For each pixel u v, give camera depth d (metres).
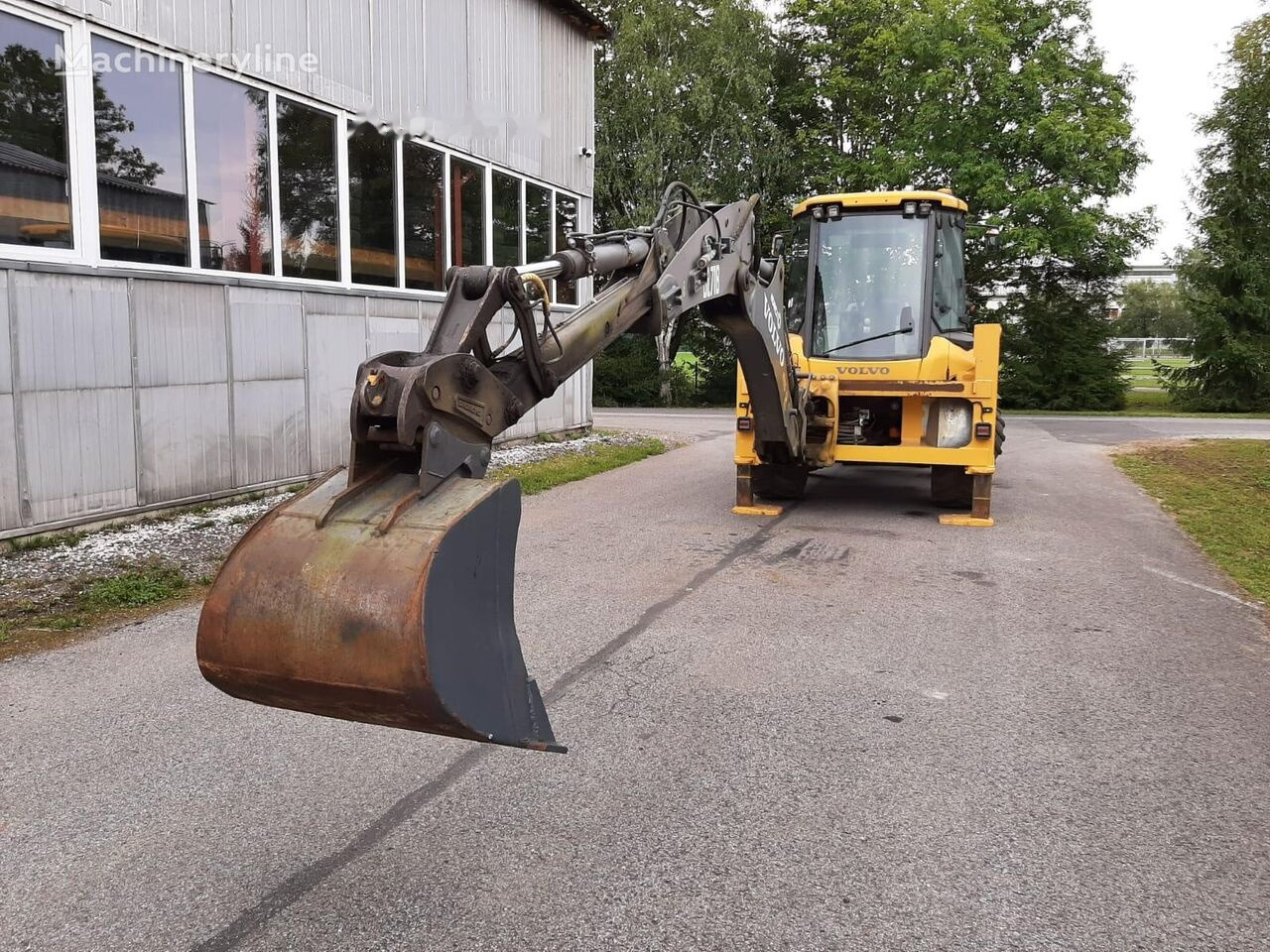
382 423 2.85
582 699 4.41
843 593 6.29
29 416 6.75
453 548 2.53
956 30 26.83
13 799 3.44
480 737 2.52
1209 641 5.34
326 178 9.73
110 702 4.35
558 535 8.12
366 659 2.42
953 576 6.77
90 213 7.16
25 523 6.79
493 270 3.29
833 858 3.07
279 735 4.01
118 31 7.34
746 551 7.51
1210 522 8.77
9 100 6.60
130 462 7.58
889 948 2.61
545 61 13.98
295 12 9.12
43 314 6.81
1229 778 3.65
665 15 27.86
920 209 8.91
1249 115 30.42
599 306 4.16
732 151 28.47
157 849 3.11
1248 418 23.75
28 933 2.65
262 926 2.69
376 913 2.76
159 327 7.77
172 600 5.95
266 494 9.02
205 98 8.20
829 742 3.96
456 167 11.95
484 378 3.06
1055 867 3.03
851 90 30.59
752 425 8.96
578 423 15.83
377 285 10.58
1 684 4.55
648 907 2.79
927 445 8.83
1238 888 2.91
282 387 9.15
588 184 15.60
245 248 8.73
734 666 4.87
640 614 5.77
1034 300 29.47
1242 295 30.00
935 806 3.42
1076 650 5.17
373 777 3.62
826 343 9.12
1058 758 3.83
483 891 2.88
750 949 2.61
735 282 6.46
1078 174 26.08
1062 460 13.65
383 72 10.46
